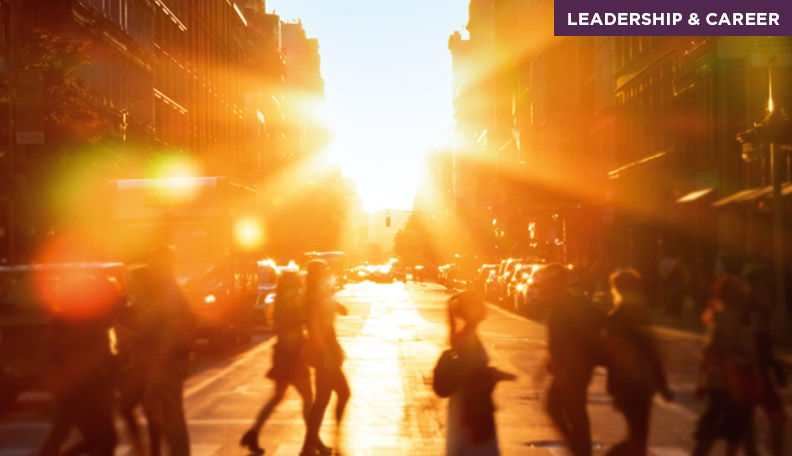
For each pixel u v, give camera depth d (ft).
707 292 111.86
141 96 201.77
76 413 33.40
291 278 38.99
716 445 39.91
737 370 32.17
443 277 349.00
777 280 84.23
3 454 38.65
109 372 33.53
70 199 104.68
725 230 138.72
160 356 32.37
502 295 167.22
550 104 279.49
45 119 104.06
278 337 39.58
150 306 32.65
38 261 104.68
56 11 150.20
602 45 219.00
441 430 44.14
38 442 41.70
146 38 205.57
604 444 40.19
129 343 33.32
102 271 55.88
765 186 127.24
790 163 120.47
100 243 90.89
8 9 138.00
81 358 33.12
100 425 33.50
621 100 199.52
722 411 32.37
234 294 85.87
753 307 39.73
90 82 160.76
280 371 39.19
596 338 32.19
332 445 40.45
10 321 52.06
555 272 32.68
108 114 166.20
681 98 160.35
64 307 33.12
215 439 41.88
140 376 33.27
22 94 104.22
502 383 60.90
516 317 135.95
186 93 256.11
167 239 83.97
